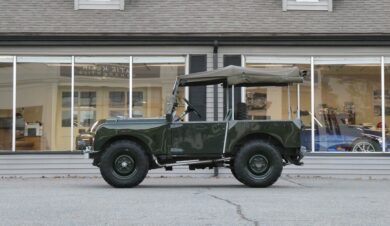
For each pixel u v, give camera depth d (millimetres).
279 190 10641
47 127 14344
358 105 14367
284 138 10961
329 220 7227
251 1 14961
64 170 14180
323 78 14289
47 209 8094
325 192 10320
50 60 14227
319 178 13883
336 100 14344
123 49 14203
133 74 14273
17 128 14328
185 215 7555
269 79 11109
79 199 9172
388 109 14336
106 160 10883
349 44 14133
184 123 11039
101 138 10961
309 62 14242
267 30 14039
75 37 14000
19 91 14297
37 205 8484
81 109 14344
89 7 14711
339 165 14195
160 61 14227
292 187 11344
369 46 14180
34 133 14344
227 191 10391
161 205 8461
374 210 8039
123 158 10922
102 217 7418
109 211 7902
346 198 9383
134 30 14039
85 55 14219
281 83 11375
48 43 14070
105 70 14289
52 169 14188
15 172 14156
